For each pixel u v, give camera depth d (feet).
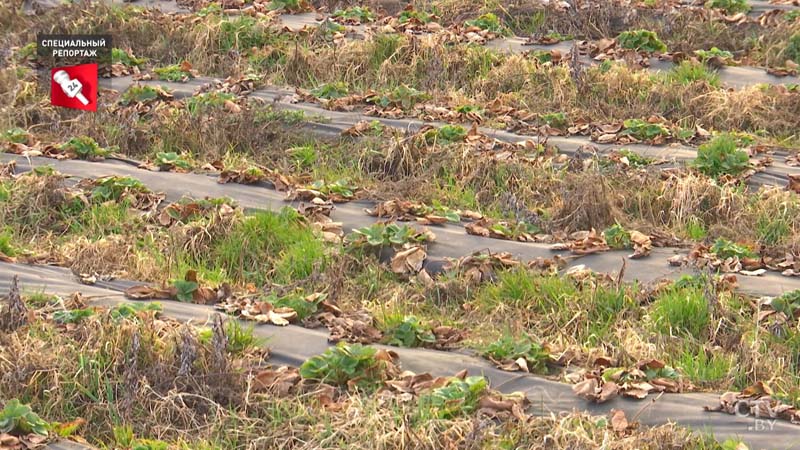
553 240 34.12
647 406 24.54
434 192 37.45
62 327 27.14
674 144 40.73
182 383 24.85
